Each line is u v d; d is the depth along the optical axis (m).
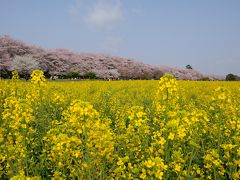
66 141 4.84
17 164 5.04
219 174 5.25
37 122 7.51
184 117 5.07
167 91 7.34
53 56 50.12
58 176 5.03
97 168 4.85
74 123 4.90
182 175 4.91
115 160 5.16
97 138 4.87
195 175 4.98
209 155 5.18
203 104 11.22
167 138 5.19
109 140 5.05
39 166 5.57
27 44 51.06
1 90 10.56
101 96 13.59
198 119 5.42
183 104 12.09
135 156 5.33
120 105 11.77
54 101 9.62
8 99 6.16
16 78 12.12
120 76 54.34
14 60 43.44
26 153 5.42
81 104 4.91
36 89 9.13
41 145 6.57
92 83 21.53
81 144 4.87
